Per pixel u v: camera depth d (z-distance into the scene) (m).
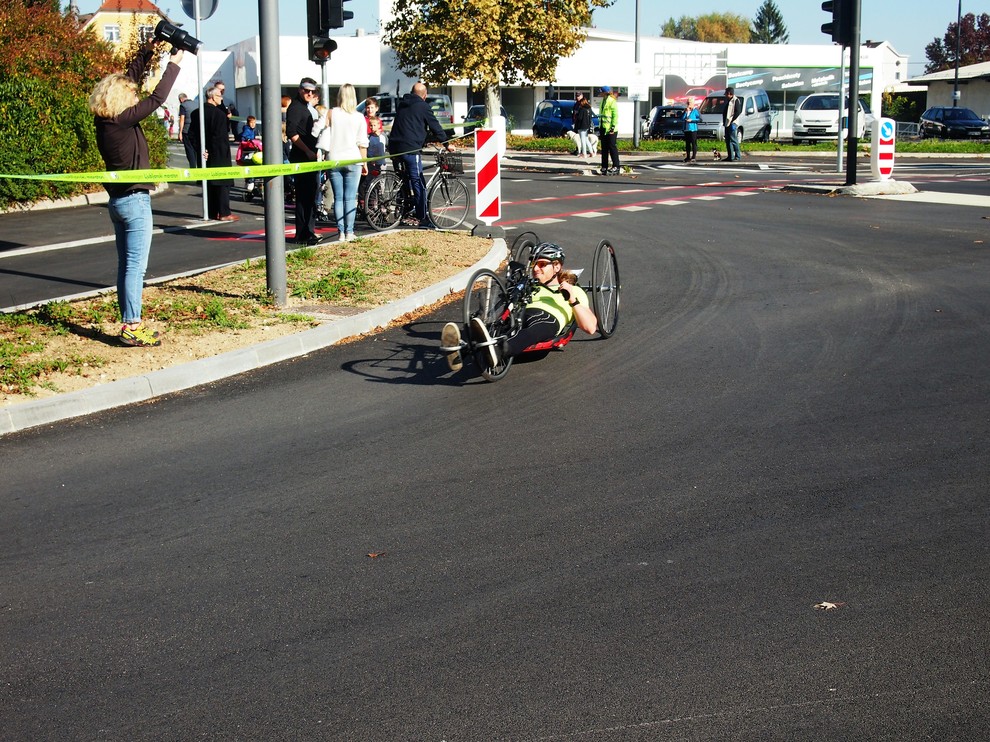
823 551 4.75
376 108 16.86
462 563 4.71
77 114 18.73
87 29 21.95
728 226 15.61
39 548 5.00
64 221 16.59
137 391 7.42
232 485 5.75
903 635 3.99
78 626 4.23
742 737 3.37
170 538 5.07
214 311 9.26
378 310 9.63
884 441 6.20
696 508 5.27
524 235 10.05
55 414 6.98
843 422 6.56
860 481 5.57
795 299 10.25
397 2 39.34
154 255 13.28
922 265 11.88
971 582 4.41
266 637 4.10
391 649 3.98
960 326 8.97
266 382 7.83
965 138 42.34
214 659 3.95
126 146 8.07
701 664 3.81
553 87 54.53
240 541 5.02
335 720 3.53
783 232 14.80
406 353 8.56
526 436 6.46
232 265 11.77
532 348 7.71
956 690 3.61
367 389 7.59
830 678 3.70
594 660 3.86
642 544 4.86
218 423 6.87
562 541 4.92
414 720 3.51
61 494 5.68
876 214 16.53
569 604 4.30
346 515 5.30
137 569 4.74
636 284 11.27
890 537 4.88
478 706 3.58
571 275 7.93
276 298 9.78
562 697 3.62
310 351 8.73
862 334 8.80
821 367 7.84
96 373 7.62
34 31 19.64
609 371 7.89
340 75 51.84
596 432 6.49
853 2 19.09
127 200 8.06
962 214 16.31
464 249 12.96
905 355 8.11
